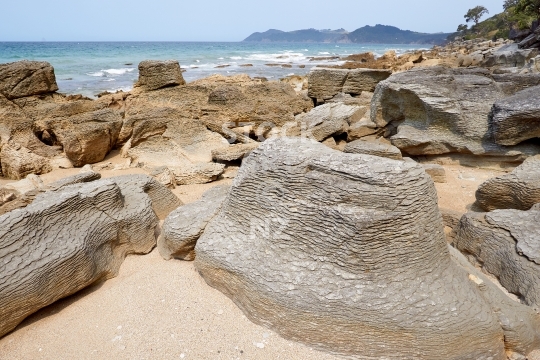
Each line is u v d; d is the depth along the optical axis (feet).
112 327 13.44
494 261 16.48
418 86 32.12
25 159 29.71
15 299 12.99
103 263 16.05
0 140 30.14
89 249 15.26
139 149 33.88
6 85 32.60
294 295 12.35
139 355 12.31
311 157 13.83
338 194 12.66
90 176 23.00
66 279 14.24
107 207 17.15
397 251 12.28
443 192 26.22
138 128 33.50
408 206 12.31
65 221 15.25
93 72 108.58
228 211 15.76
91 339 13.03
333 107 38.83
